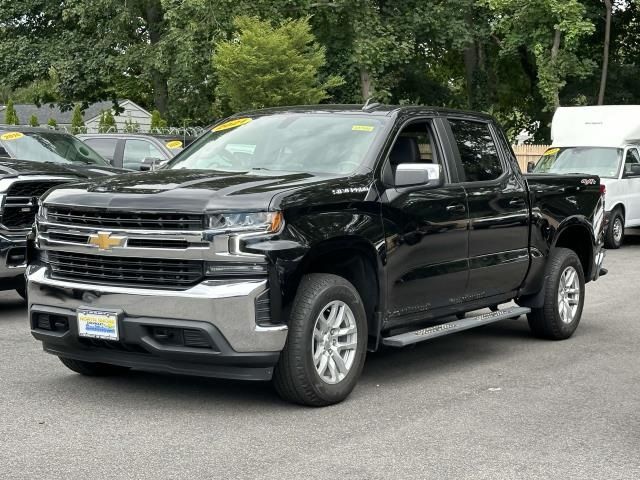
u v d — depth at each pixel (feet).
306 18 103.76
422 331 24.86
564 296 30.91
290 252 20.71
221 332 20.34
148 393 23.38
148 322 20.68
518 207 28.14
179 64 116.57
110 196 21.50
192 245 20.54
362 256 23.07
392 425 20.68
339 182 22.44
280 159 24.66
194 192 20.99
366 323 22.82
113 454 18.49
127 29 127.75
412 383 24.75
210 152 25.90
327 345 22.07
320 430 20.24
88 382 24.50
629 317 35.55
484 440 19.62
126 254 21.08
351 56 116.26
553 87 106.93
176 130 110.42
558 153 68.74
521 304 30.55
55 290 22.07
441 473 17.52
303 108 26.61
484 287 27.12
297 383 21.43
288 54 100.83
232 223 20.48
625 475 17.56
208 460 18.16
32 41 133.59
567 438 19.85
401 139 25.17
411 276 24.20
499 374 25.94
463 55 144.77
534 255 29.14
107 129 126.82
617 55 137.18
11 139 47.34
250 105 100.83
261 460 18.17
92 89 130.31
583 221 31.37
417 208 24.25
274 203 20.71
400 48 117.19
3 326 32.81
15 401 22.53
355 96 123.44
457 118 27.17
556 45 108.17
